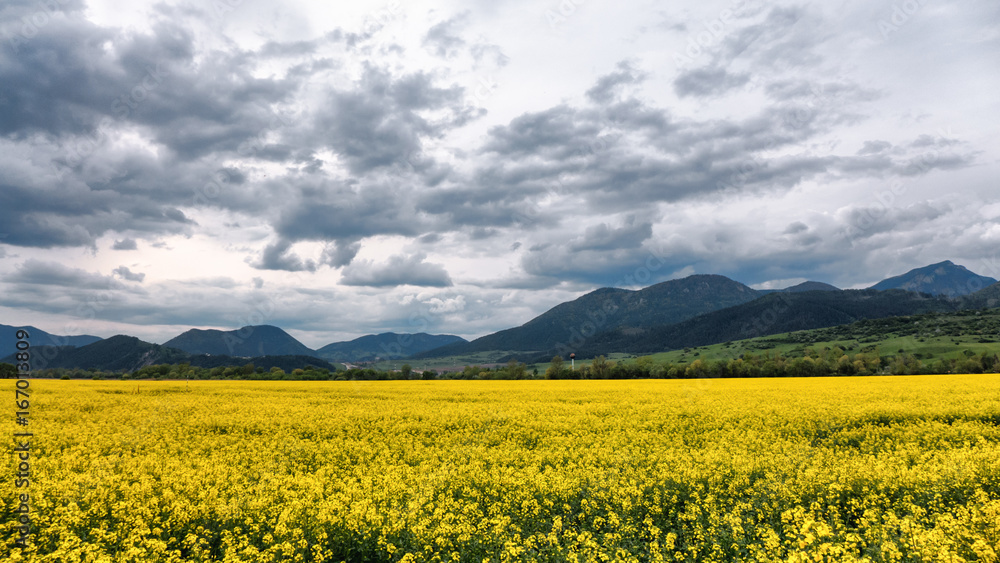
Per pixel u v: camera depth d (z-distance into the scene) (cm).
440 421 2255
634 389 3925
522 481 1173
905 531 814
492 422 2228
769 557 812
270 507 1046
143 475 1270
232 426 2183
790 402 2714
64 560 805
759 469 1279
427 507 1030
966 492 1074
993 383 3831
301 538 895
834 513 1009
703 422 2162
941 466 1198
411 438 1883
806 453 1498
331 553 888
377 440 1873
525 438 1908
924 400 2695
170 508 1044
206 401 3225
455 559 853
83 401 3112
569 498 1107
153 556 839
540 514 1049
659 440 1739
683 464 1274
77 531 958
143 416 2458
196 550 872
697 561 872
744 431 1925
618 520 962
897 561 761
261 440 1895
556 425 2088
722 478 1192
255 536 948
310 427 2125
